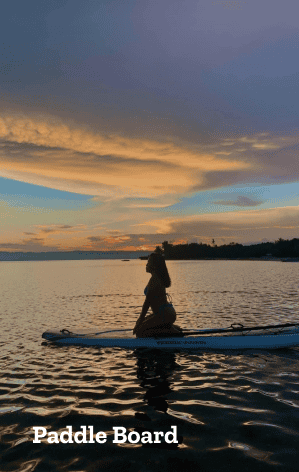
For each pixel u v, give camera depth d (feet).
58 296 66.23
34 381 17.15
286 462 9.29
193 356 21.57
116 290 79.00
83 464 9.56
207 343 23.94
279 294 59.52
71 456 10.00
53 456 10.03
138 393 15.20
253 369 18.52
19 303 55.16
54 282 114.73
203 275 142.72
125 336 26.14
